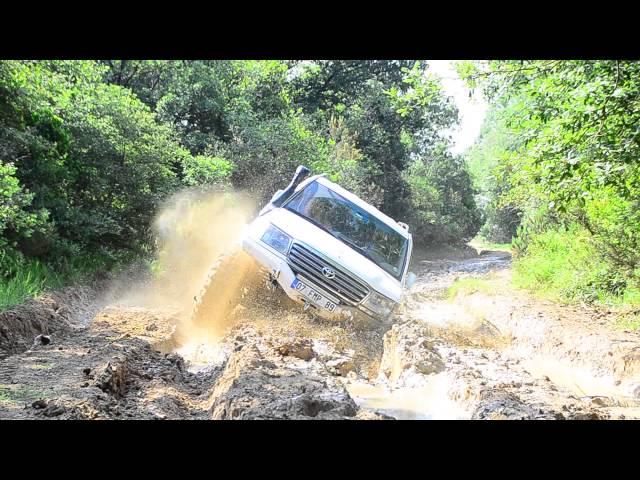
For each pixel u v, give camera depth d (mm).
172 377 8523
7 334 9484
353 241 11898
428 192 51312
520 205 30547
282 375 7355
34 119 15016
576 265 18984
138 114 17453
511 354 13016
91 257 16094
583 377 11133
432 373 9117
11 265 12742
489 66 11062
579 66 10562
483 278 27156
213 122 28125
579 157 10391
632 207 16062
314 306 11109
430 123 52844
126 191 17047
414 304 19344
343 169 35969
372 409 7371
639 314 14594
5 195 11789
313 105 46719
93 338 10062
